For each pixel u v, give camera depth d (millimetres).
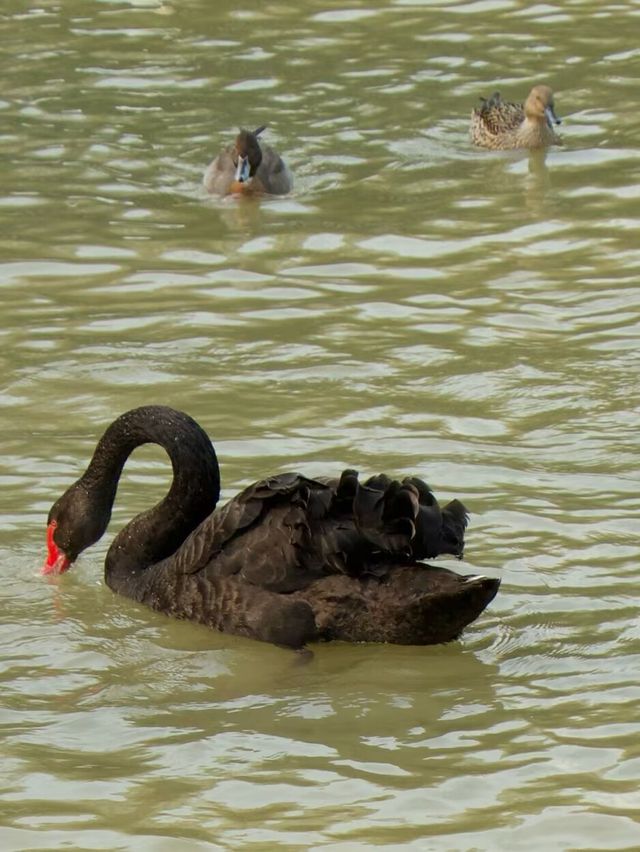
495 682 10352
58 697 10320
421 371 15594
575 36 27219
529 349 16078
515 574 11695
